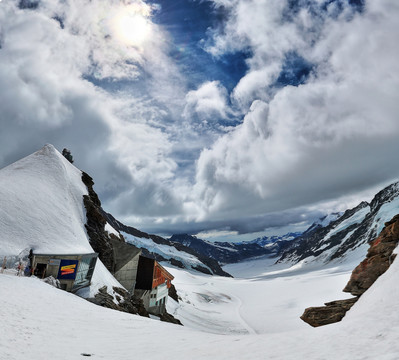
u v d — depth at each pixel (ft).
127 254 210.59
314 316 85.25
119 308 140.36
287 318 329.31
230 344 44.91
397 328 35.14
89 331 57.47
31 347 39.81
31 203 167.84
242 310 431.02
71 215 186.09
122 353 42.24
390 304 53.31
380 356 26.30
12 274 112.27
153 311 209.26
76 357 38.11
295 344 37.78
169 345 48.44
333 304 86.33
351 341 34.01
